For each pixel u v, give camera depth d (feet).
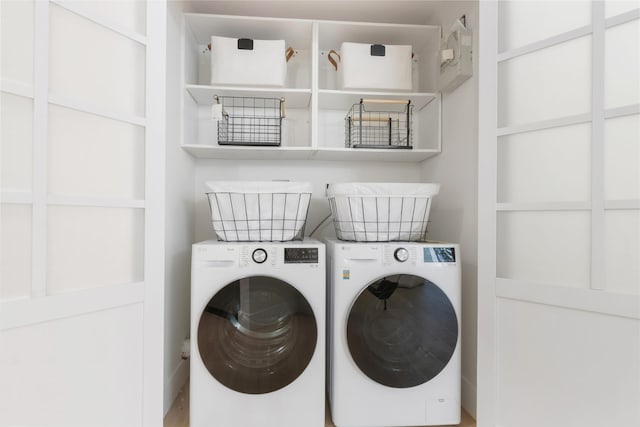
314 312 4.72
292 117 7.36
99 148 3.46
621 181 3.20
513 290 3.97
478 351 4.27
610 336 3.26
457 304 4.89
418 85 7.50
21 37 2.92
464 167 5.70
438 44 6.55
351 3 6.51
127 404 3.58
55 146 3.16
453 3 6.12
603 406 3.30
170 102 5.43
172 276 5.46
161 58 3.89
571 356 3.52
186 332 6.26
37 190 3.00
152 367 3.75
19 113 2.92
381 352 4.70
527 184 3.94
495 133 4.17
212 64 6.10
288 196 5.14
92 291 3.33
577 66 3.51
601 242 3.31
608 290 3.28
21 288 2.94
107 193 3.51
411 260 4.86
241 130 7.14
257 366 4.56
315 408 4.69
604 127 3.28
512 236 4.09
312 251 4.76
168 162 5.29
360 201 5.15
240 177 7.25
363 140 7.36
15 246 2.92
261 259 4.65
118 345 3.54
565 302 3.55
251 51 6.13
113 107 3.55
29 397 2.96
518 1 4.06
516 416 3.93
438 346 4.77
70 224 3.27
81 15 3.30
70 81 3.24
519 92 4.03
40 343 3.02
